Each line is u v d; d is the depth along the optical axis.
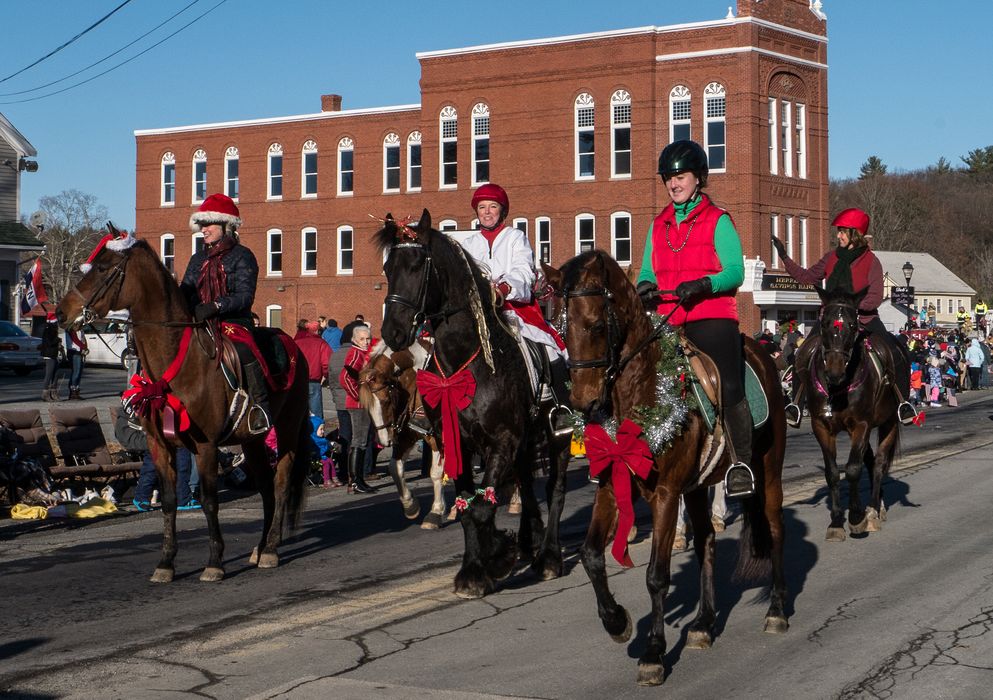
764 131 43.94
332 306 52.66
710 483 6.95
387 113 50.91
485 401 8.39
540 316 9.23
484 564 8.67
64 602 8.54
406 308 7.99
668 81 44.22
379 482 16.62
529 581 9.12
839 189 119.94
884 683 6.27
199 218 9.88
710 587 7.10
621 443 6.24
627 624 6.49
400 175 50.88
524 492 9.66
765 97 43.91
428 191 49.47
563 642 7.23
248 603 8.47
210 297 9.83
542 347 8.96
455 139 48.94
